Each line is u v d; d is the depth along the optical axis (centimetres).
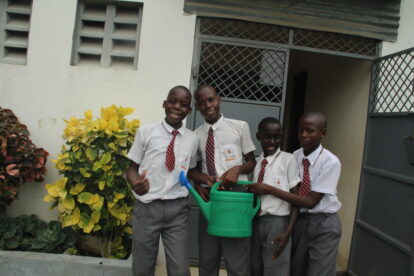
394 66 296
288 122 546
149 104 303
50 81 302
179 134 210
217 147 216
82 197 257
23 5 314
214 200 197
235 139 218
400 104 306
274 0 304
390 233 265
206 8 301
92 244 287
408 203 248
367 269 289
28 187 305
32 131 303
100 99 303
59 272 248
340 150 361
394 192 265
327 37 321
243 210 195
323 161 210
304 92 497
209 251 218
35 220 300
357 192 319
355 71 344
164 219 203
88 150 258
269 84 313
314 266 208
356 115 336
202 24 310
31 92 302
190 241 305
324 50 314
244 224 196
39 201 305
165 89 303
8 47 314
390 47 316
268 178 213
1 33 312
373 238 285
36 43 302
